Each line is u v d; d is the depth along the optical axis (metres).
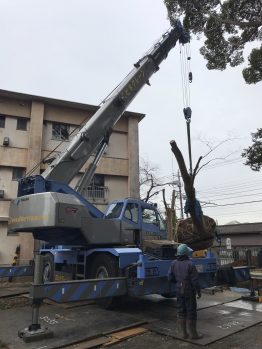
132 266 8.62
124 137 25.56
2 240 20.62
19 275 12.95
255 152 15.88
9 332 7.13
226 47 12.73
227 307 9.51
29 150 21.78
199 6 11.95
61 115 23.45
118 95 13.12
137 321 7.90
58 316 8.44
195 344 6.40
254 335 6.89
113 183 24.55
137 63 14.40
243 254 21.61
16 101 22.41
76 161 11.48
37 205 9.45
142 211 10.98
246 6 11.73
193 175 10.02
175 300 10.48
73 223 9.38
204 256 10.08
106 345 6.41
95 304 9.78
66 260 11.43
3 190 21.25
